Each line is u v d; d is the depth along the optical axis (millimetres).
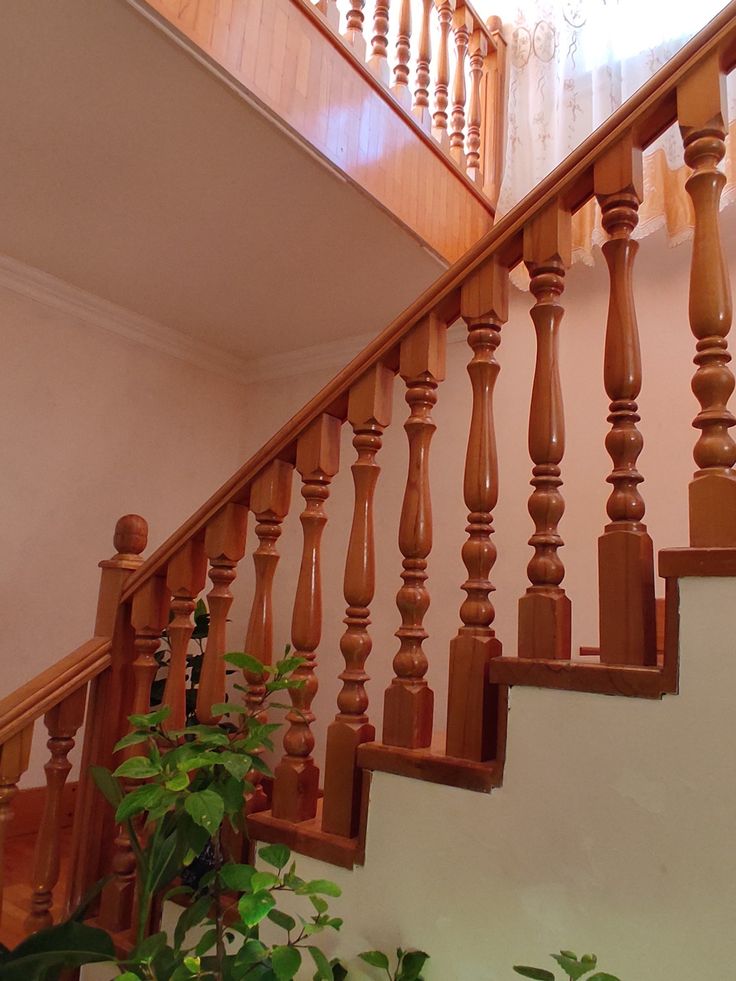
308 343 3430
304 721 1382
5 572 2686
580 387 2627
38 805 2629
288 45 1970
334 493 3238
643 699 961
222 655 1391
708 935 874
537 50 2809
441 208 2562
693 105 1086
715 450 976
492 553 1208
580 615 2455
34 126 1966
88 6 1581
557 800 1013
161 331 3281
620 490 1057
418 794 1152
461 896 1080
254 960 1047
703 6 2424
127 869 1542
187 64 1738
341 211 2322
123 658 1688
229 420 3662
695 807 904
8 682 2645
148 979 1144
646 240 2576
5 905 1873
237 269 2730
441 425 2969
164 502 3287
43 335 2887
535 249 1206
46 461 2854
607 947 942
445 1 2740
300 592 1402
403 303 2961
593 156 1162
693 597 939
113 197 2293
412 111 2459
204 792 1112
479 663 1152
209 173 2150
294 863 1146
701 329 1021
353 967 1167
